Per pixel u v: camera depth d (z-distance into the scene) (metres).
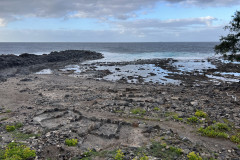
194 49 113.25
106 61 59.12
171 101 18.27
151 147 9.34
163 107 16.33
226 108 16.28
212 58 64.62
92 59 64.62
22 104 17.80
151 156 8.54
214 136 10.93
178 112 15.04
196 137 10.88
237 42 25.25
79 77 33.81
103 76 35.16
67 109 15.73
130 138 10.66
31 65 47.47
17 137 10.50
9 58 47.59
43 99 19.20
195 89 24.34
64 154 8.67
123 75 36.09
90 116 13.90
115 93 22.03
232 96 20.52
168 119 13.59
